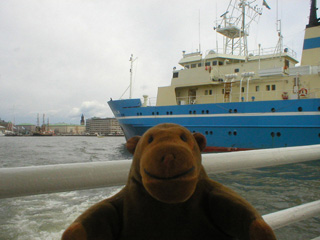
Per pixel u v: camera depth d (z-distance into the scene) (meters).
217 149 19.20
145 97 23.75
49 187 0.95
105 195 8.61
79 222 0.67
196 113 20.08
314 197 8.66
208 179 0.83
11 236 5.26
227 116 18.86
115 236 0.73
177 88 23.72
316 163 15.85
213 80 21.98
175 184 0.63
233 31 25.77
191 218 0.73
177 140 0.73
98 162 1.07
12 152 33.12
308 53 19.34
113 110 25.25
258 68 20.95
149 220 0.72
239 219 0.68
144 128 22.53
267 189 9.77
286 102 16.98
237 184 10.64
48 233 5.39
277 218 1.47
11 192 0.89
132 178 0.77
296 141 16.59
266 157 1.46
